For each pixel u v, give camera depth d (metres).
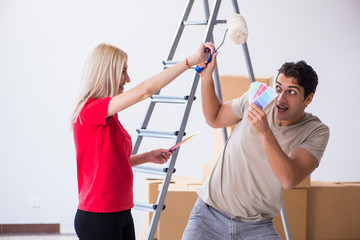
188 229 2.22
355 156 4.76
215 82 2.86
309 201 3.61
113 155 1.92
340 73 4.73
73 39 4.60
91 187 1.91
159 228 3.37
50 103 4.62
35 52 4.59
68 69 4.62
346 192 3.65
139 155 2.27
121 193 1.95
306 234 3.59
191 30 4.62
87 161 1.92
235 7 2.78
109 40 4.61
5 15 4.54
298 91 2.01
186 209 3.38
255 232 2.17
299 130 2.09
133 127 4.62
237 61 4.64
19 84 4.59
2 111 4.58
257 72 4.66
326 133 2.05
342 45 4.71
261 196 2.13
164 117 4.62
